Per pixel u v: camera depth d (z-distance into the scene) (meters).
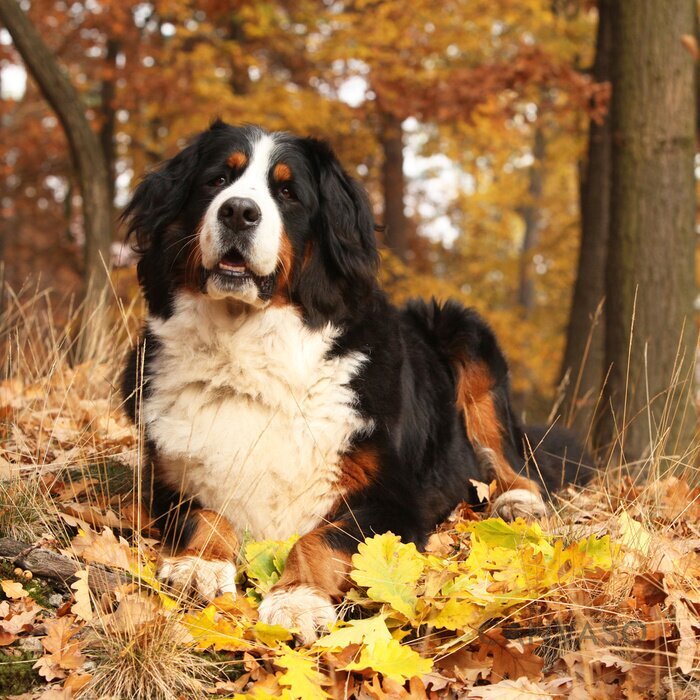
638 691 2.67
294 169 3.66
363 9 13.14
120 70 15.55
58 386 5.40
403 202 16.25
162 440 3.56
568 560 3.10
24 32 10.41
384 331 3.83
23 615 2.86
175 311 3.66
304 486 3.49
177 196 3.77
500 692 2.63
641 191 6.30
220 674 2.79
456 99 11.12
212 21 15.43
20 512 3.51
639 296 6.27
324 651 2.78
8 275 19.92
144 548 3.43
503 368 4.85
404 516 3.48
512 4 12.83
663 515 3.93
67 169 19.06
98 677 2.68
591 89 9.87
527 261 20.58
